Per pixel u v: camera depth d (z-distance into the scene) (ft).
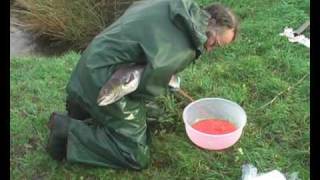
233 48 9.76
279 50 9.69
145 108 7.50
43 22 11.70
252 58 9.38
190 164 7.20
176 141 7.61
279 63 9.31
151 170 7.16
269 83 8.77
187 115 7.68
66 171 7.16
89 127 7.07
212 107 7.80
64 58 10.05
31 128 7.95
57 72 9.39
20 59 9.95
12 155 7.50
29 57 10.21
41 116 8.14
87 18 11.59
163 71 6.37
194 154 7.38
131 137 6.91
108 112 6.73
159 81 6.47
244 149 7.48
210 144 7.32
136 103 6.82
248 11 10.99
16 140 7.72
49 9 11.64
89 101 6.73
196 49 6.50
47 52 11.57
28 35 11.91
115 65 6.52
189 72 9.12
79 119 7.38
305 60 9.42
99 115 6.82
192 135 7.39
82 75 6.68
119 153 6.97
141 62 6.52
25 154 7.51
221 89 8.72
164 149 7.45
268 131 7.86
